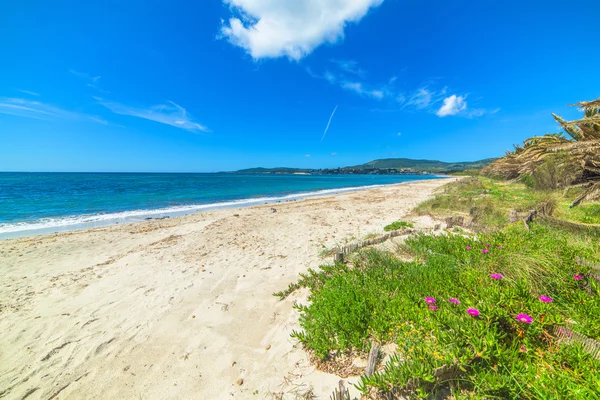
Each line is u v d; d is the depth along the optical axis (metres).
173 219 12.66
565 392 1.83
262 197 25.58
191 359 3.11
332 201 19.52
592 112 10.59
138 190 30.22
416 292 3.57
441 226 8.02
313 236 8.75
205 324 3.81
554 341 2.39
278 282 5.14
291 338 3.24
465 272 3.84
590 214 7.90
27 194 23.75
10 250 7.59
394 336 2.76
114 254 7.22
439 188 26.36
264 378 2.69
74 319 4.02
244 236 8.90
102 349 3.34
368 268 4.73
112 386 2.76
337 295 3.60
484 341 2.20
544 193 13.35
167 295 4.76
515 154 23.17
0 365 3.07
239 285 5.09
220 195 27.05
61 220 13.02
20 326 3.84
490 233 6.21
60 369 3.01
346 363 2.64
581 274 3.53
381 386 2.06
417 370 2.03
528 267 3.59
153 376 2.88
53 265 6.41
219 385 2.70
